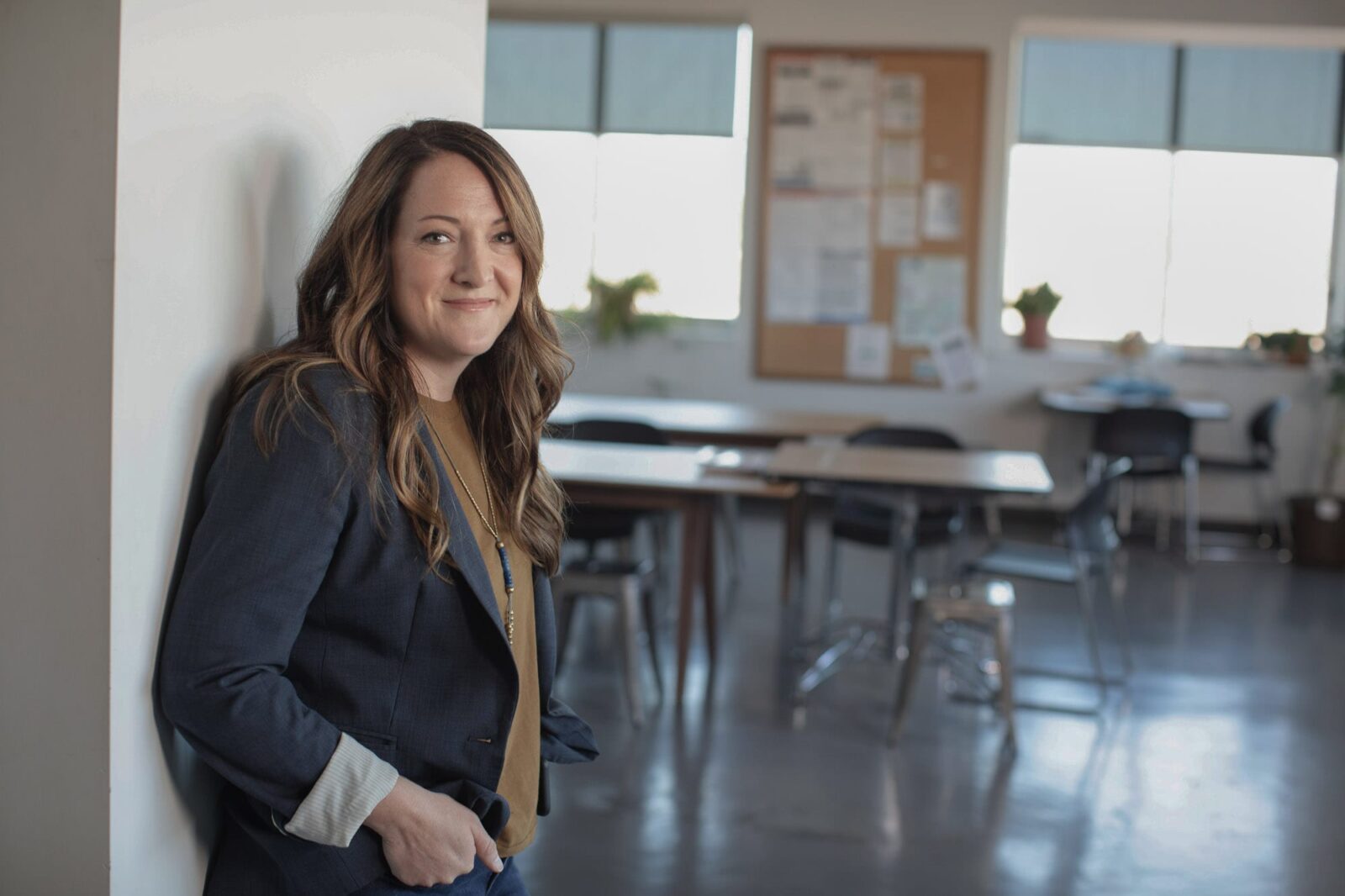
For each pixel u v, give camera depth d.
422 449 1.37
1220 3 8.24
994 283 8.66
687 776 3.85
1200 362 8.62
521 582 1.57
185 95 1.24
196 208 1.28
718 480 4.59
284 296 1.53
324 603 1.34
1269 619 6.20
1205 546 8.10
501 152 1.44
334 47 1.58
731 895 3.06
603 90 8.98
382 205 1.39
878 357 8.71
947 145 8.54
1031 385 8.68
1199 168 8.88
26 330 1.16
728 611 5.95
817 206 8.66
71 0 1.12
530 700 1.58
